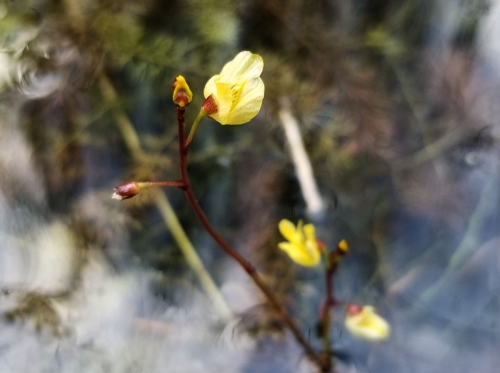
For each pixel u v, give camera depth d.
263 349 0.16
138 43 0.19
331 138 0.20
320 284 0.17
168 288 0.17
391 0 0.22
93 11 0.19
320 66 0.21
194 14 0.19
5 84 0.19
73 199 0.18
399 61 0.22
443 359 0.16
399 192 0.20
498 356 0.16
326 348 0.15
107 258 0.17
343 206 0.19
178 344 0.16
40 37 0.19
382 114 0.21
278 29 0.20
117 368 0.15
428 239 0.19
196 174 0.19
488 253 0.19
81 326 0.16
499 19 0.23
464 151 0.21
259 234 0.18
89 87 0.19
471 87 0.22
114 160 0.19
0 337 0.15
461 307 0.17
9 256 0.17
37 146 0.18
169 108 0.19
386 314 0.17
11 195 0.18
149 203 0.18
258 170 0.19
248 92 0.11
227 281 0.17
